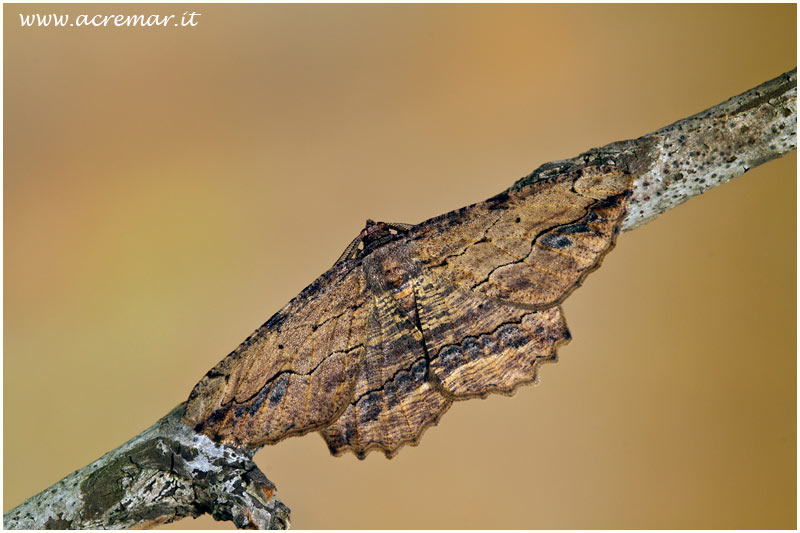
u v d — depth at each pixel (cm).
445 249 31
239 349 31
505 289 31
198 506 31
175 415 31
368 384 31
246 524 31
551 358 31
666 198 31
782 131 31
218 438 31
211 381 31
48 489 31
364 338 31
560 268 31
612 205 31
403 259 31
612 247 31
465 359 31
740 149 31
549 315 31
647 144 31
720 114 31
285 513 31
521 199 31
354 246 32
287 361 31
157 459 31
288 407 31
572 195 31
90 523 31
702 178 31
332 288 31
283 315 31
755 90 31
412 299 31
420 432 31
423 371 31
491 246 31
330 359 31
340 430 31
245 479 31
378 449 31
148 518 31
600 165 31
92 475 31
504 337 31
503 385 31
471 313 31
